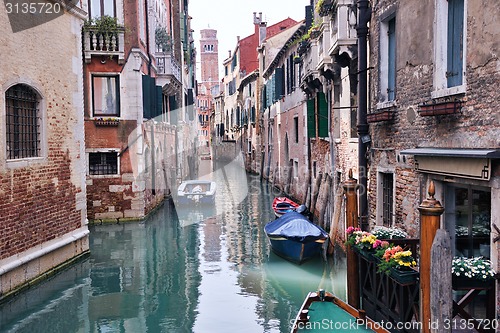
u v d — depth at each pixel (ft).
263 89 102.78
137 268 35.60
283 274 34.04
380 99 26.04
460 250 18.61
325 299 21.04
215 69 232.73
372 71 27.37
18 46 27.12
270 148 93.61
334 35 37.55
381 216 26.55
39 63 29.40
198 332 24.14
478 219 17.19
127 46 50.37
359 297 21.75
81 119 35.45
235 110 150.51
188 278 33.24
